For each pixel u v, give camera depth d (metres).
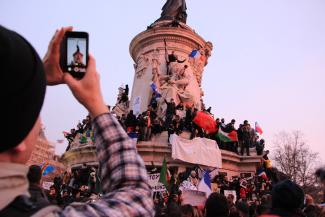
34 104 1.23
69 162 27.12
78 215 1.32
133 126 24.17
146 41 31.67
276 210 3.90
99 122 1.63
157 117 25.98
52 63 1.62
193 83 30.23
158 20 35.25
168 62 29.62
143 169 1.61
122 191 1.49
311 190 39.28
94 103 1.64
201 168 22.42
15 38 1.21
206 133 24.44
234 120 26.00
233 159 24.88
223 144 25.83
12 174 1.22
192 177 19.84
